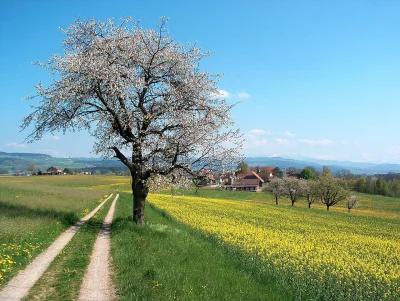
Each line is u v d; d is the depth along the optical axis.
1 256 11.77
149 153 21.16
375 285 14.40
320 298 12.23
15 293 9.23
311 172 156.88
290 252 18.83
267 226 32.28
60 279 10.55
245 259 16.28
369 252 22.53
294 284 13.00
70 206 30.97
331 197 86.31
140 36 22.42
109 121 22.05
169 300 9.03
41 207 26.08
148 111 22.06
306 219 43.44
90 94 20.70
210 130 21.42
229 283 11.54
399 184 135.50
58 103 20.45
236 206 56.66
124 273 11.12
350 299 12.38
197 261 13.86
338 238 27.33
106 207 38.12
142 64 22.08
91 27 22.31
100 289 9.86
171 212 38.03
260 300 10.27
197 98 22.44
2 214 19.84
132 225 20.59
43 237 16.02
